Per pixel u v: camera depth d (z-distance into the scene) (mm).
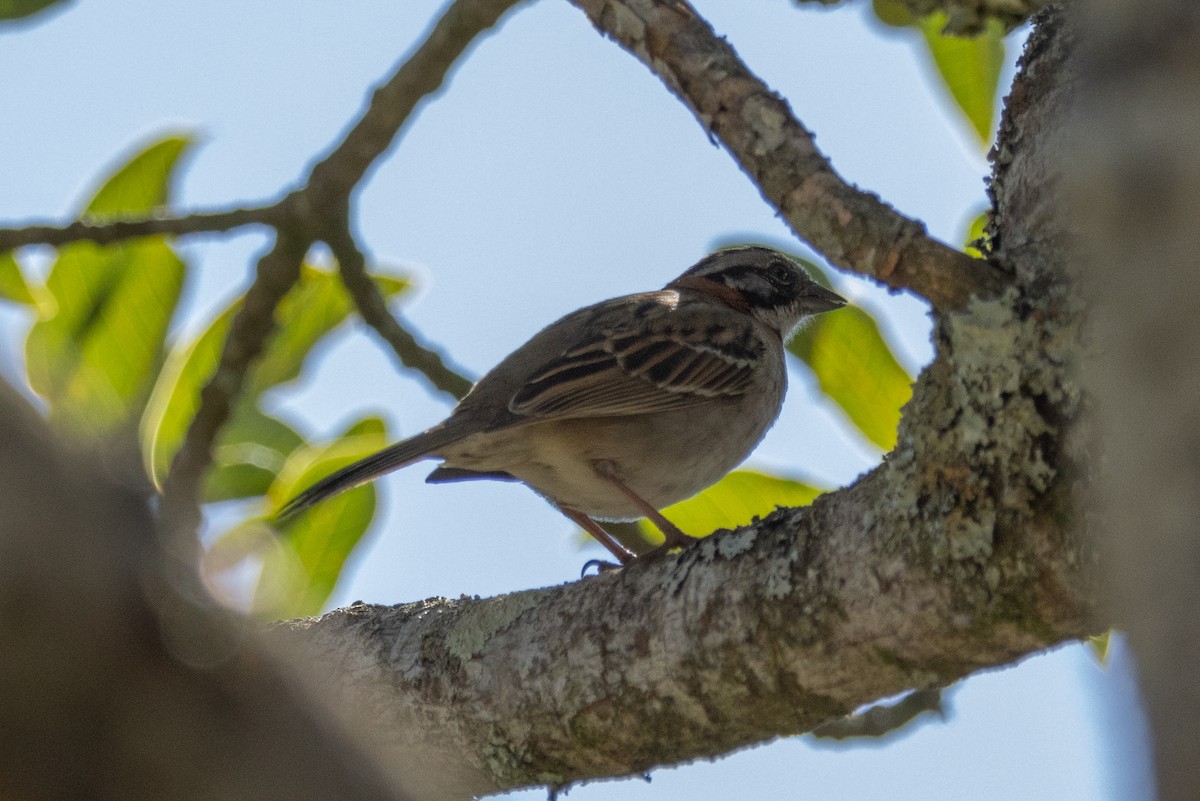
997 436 5559
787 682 6434
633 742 6973
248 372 7918
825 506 6484
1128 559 2336
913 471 5938
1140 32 2555
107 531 2639
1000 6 6441
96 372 9461
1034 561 5535
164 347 9602
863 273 5863
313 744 2760
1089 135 2566
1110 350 2537
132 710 2605
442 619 7773
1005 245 6129
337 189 8188
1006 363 5531
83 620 2576
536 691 7133
